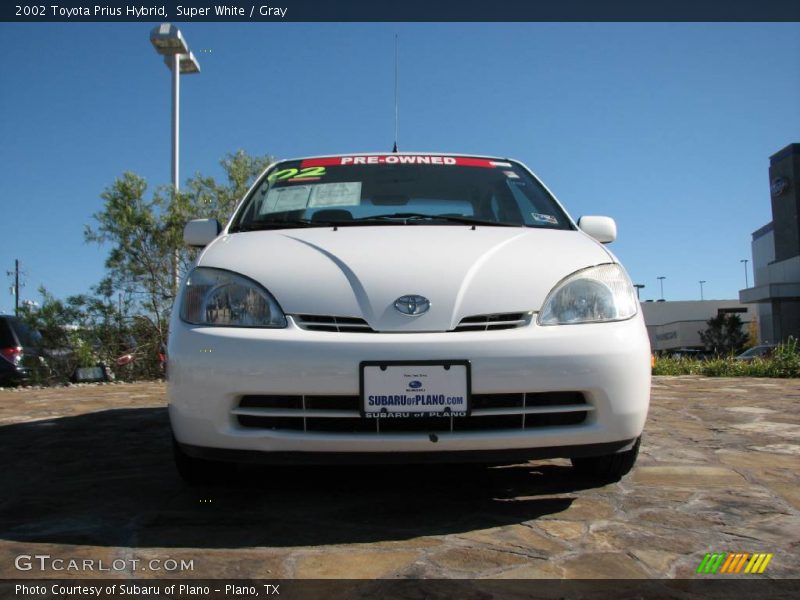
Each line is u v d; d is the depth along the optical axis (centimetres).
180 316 239
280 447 218
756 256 5922
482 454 219
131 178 903
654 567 186
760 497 255
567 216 320
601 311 233
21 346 866
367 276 231
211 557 193
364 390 214
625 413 226
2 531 217
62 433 414
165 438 393
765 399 572
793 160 4253
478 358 215
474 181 336
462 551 198
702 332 5391
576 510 238
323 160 354
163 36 1085
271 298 230
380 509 240
